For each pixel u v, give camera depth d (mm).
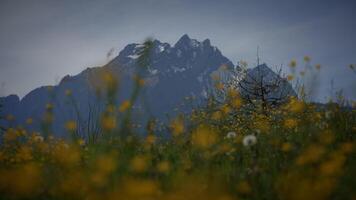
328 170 4695
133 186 3863
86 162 5969
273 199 4812
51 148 6676
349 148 5891
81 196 4520
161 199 4156
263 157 6266
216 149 6188
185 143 6977
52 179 5117
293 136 7141
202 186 4738
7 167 6344
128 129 5098
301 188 4449
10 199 4727
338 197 4680
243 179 5367
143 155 6223
